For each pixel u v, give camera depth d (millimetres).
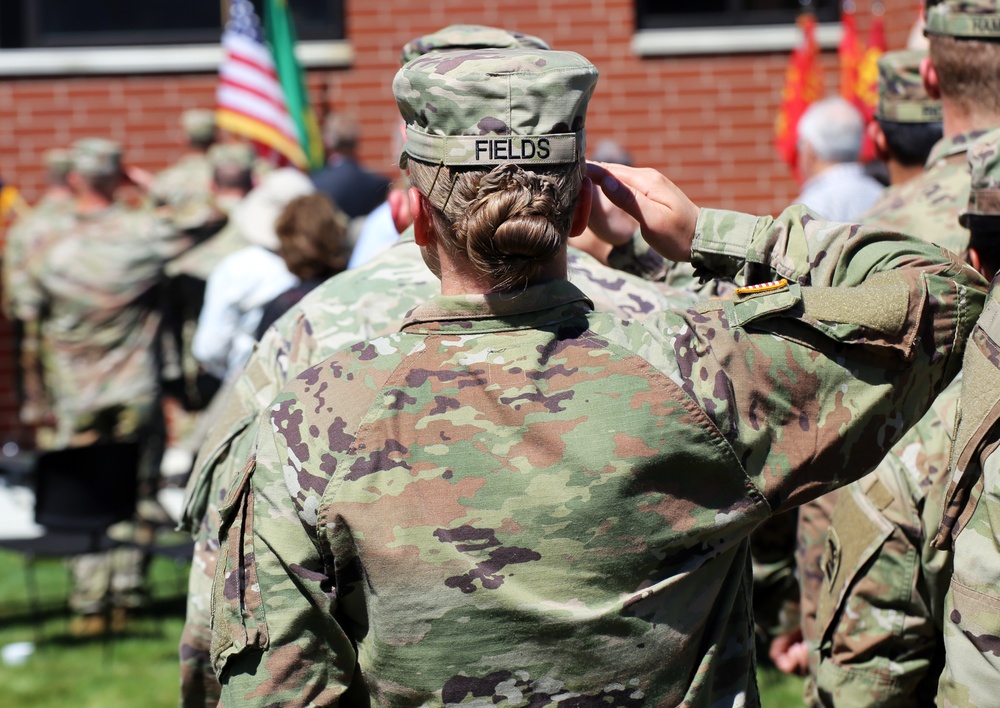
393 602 1956
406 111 2045
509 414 1969
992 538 1979
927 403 2100
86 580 6699
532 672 1956
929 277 2049
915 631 2746
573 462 1949
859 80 8148
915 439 2703
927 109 3598
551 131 1966
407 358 2029
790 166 8422
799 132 6023
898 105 3646
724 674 2133
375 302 2760
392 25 8898
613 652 1969
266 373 2783
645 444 1952
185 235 7387
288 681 1983
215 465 2781
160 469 7387
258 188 7574
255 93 8430
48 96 9000
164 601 7215
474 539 1944
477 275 2047
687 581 2037
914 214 3068
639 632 1981
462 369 2002
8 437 8898
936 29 3057
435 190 2006
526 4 8852
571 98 1975
